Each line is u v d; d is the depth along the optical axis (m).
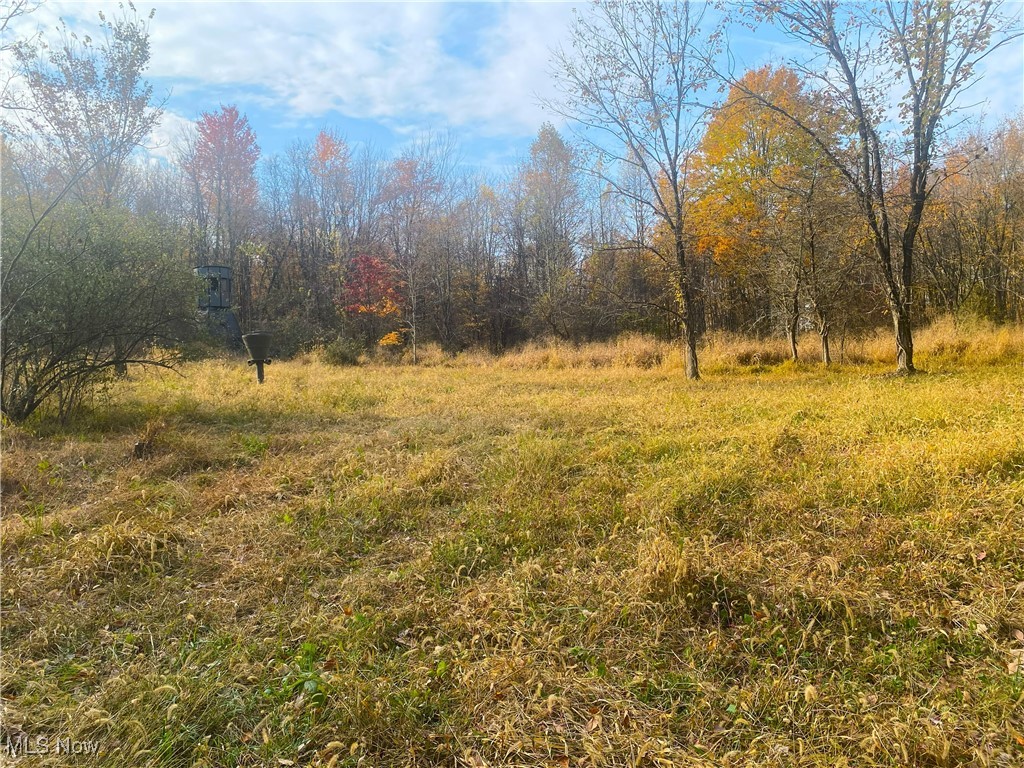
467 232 34.88
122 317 7.80
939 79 11.56
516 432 6.84
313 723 2.31
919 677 2.51
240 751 2.20
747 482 4.63
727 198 20.89
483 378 15.00
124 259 7.92
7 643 2.83
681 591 3.10
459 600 3.21
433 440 6.63
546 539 3.91
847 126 12.33
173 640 2.87
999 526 3.52
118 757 2.12
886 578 3.20
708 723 2.32
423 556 3.69
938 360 14.34
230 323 22.88
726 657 2.69
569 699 2.42
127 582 3.39
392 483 4.94
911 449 4.93
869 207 12.37
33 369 7.55
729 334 20.67
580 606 3.10
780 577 3.23
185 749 2.22
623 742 2.18
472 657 2.73
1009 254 19.39
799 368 15.33
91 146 13.81
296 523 4.24
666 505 4.19
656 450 5.76
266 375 14.65
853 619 2.82
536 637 2.83
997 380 9.64
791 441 5.77
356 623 2.96
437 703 2.43
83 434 6.88
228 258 33.88
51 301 7.11
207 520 4.26
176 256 8.62
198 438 6.61
